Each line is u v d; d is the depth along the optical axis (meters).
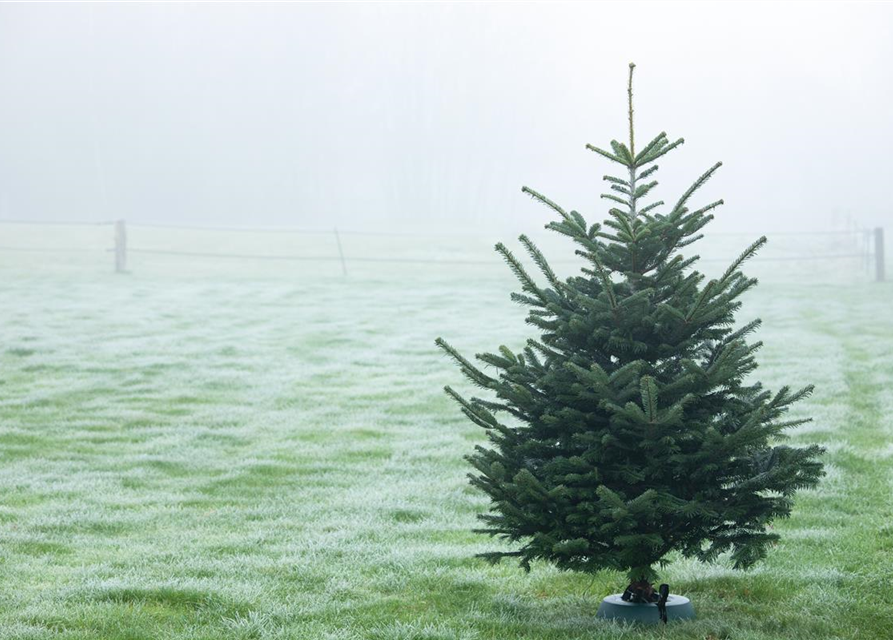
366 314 30.36
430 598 9.00
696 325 7.85
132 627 7.91
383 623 8.19
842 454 14.26
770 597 8.97
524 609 8.68
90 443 15.95
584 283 8.42
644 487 7.79
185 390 19.95
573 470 7.73
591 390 7.76
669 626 7.86
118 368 21.75
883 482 13.02
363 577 9.64
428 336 26.12
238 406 18.72
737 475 7.89
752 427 7.45
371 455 15.39
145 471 14.38
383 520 12.00
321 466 14.63
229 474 14.19
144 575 9.51
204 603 8.62
